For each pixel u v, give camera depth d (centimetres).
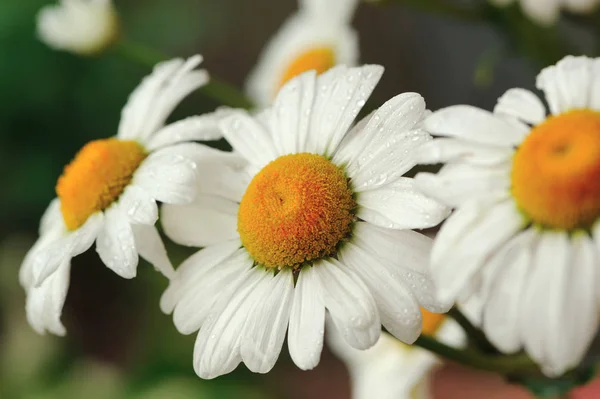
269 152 21
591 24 27
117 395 54
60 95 59
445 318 23
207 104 56
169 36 61
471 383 53
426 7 29
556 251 17
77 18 30
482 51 51
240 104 28
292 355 19
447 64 53
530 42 28
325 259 19
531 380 21
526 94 18
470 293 17
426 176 18
